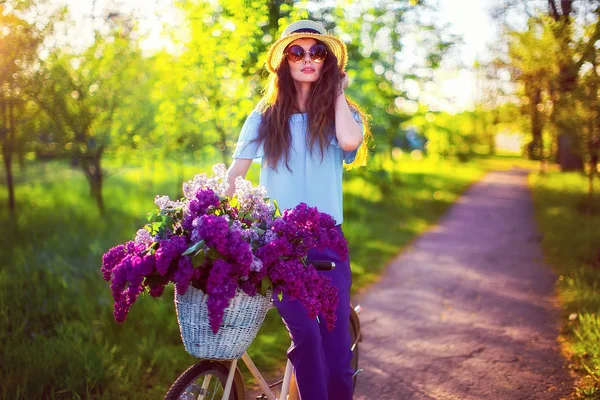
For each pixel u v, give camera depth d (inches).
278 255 86.8
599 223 373.7
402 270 303.3
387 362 177.9
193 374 97.2
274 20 338.0
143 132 376.5
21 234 297.4
